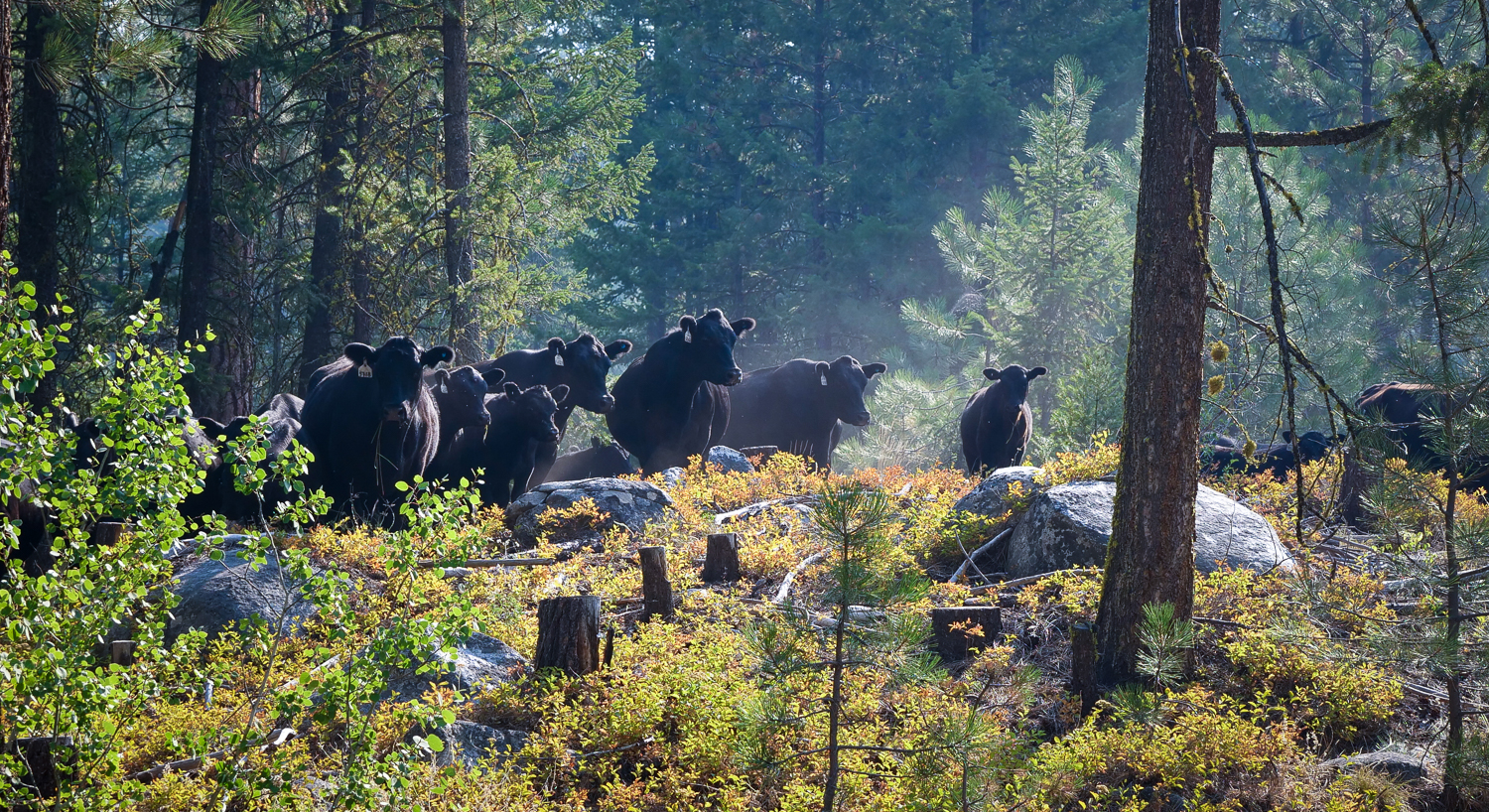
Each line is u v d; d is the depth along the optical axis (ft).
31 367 25.54
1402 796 30.71
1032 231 112.68
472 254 96.73
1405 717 36.50
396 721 32.50
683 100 221.25
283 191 105.91
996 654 36.78
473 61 103.30
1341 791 30.30
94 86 85.97
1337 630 37.76
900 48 205.67
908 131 190.39
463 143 96.32
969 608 40.50
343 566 44.37
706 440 83.46
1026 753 27.58
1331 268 96.99
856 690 33.96
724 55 213.05
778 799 29.73
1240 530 47.11
